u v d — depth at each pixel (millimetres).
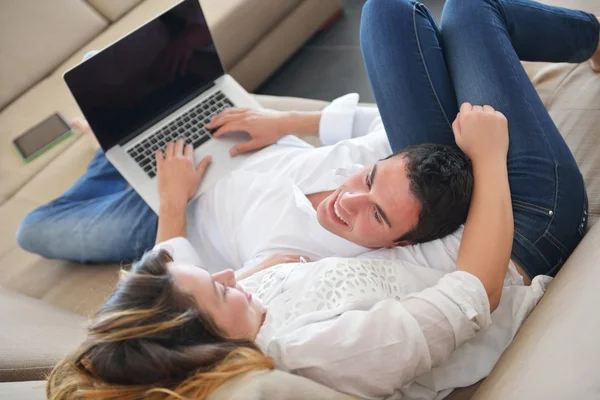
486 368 946
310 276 966
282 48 2076
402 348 828
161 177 1304
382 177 965
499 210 937
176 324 724
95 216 1401
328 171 1229
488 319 881
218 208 1295
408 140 1150
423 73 1142
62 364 794
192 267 806
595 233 914
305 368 837
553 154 1035
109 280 1377
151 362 705
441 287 878
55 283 1410
